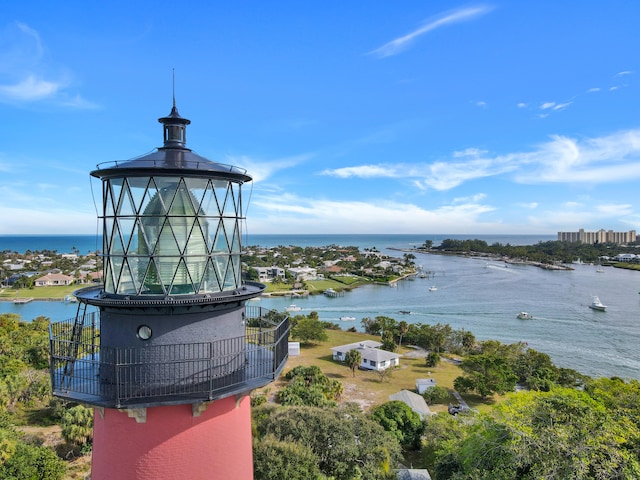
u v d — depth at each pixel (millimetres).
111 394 6379
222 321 6926
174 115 7180
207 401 6309
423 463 28172
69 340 7184
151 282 6371
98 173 6594
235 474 7152
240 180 7359
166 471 6516
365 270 160500
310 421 23703
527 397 19281
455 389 43594
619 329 70812
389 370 48500
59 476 23188
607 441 16328
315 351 58281
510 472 16797
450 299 102375
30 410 34219
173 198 6453
